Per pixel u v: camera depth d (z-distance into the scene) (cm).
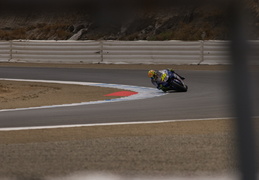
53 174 1870
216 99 5381
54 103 5334
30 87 7112
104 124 3669
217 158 2195
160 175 1842
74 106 5006
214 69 8750
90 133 3212
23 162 2127
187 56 9631
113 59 10219
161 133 3186
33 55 10894
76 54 10500
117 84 7256
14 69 9600
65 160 2177
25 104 5262
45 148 2525
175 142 2711
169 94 5997
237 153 507
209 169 1942
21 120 3978
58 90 6688
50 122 3844
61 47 10631
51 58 10725
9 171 1928
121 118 4059
